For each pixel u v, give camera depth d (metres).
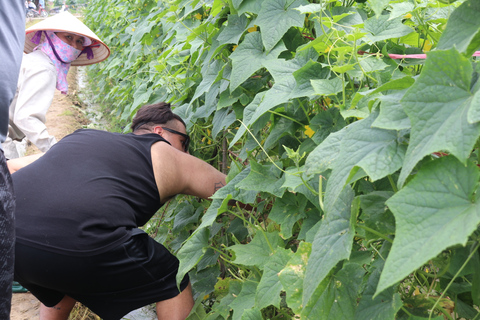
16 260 1.89
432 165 0.73
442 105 0.73
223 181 2.25
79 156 2.02
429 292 1.16
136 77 4.48
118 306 2.04
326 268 0.93
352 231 0.96
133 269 1.93
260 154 1.98
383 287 0.64
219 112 2.19
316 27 1.61
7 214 1.44
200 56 2.43
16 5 1.59
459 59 0.72
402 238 0.68
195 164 2.23
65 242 1.85
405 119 0.85
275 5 1.68
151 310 2.91
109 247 1.88
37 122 3.08
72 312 2.79
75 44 3.29
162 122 2.38
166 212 3.09
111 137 2.13
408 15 1.57
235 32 1.93
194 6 2.36
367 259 1.16
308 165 1.08
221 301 1.85
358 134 0.93
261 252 1.62
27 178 1.97
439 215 0.68
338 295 1.07
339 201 1.07
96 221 1.88
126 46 5.73
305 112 1.62
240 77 1.71
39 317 2.56
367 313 0.99
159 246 2.05
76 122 6.68
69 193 1.91
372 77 1.39
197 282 2.32
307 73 1.46
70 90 8.55
